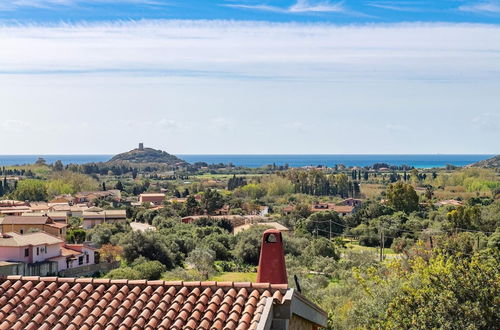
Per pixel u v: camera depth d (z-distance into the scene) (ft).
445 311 57.06
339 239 274.98
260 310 28.86
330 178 581.53
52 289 32.09
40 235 199.11
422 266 72.95
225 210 391.86
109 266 201.36
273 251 39.68
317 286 151.74
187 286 31.68
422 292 60.18
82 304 30.91
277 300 29.94
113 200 487.20
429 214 320.50
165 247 215.10
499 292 57.98
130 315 29.58
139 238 214.07
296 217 343.87
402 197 344.08
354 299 113.39
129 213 371.15
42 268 187.83
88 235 262.47
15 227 261.03
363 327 71.92
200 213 380.58
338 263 204.85
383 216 306.76
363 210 328.49
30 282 32.73
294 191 562.66
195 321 28.89
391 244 265.95
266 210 420.77
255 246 232.73
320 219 304.91
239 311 29.32
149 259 210.18
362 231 291.17
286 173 596.70
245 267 220.84
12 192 515.91
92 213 332.80
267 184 563.07
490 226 254.88
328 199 511.81
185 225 289.12
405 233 268.41
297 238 244.42
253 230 249.75
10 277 33.30
